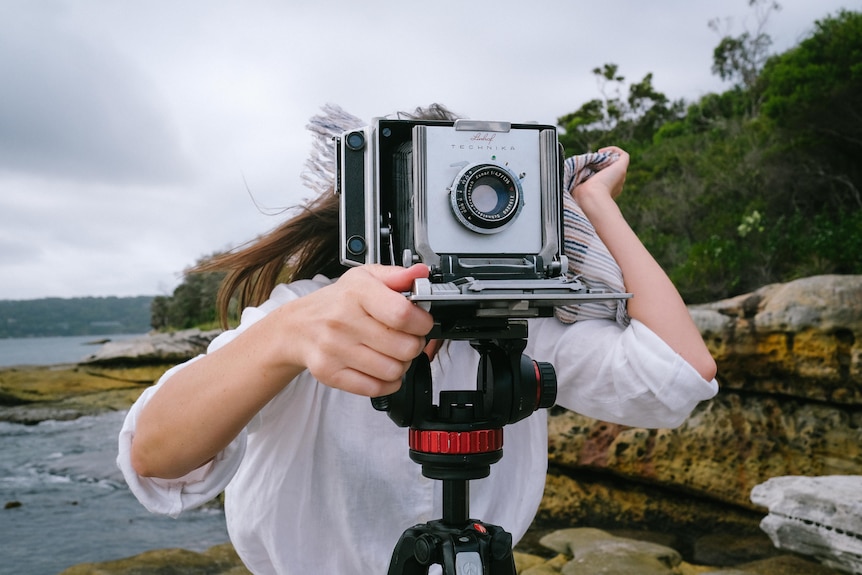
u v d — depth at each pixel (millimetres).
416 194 1005
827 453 5059
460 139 1029
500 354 1049
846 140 12258
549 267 1030
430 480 1309
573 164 1516
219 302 1579
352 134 1073
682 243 13062
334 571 1300
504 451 1456
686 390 1264
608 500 5699
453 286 880
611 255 1380
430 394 1017
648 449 5520
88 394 13102
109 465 8484
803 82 13008
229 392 951
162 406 990
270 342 918
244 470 1278
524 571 4238
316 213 1457
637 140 25797
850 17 13188
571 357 1404
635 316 1339
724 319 5539
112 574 4254
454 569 969
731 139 16125
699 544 5035
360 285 836
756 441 5273
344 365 863
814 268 9445
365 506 1283
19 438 10398
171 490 1089
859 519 3967
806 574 4074
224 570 4383
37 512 6816
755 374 5414
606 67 27094
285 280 1577
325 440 1272
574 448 5805
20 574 5156
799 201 12367
